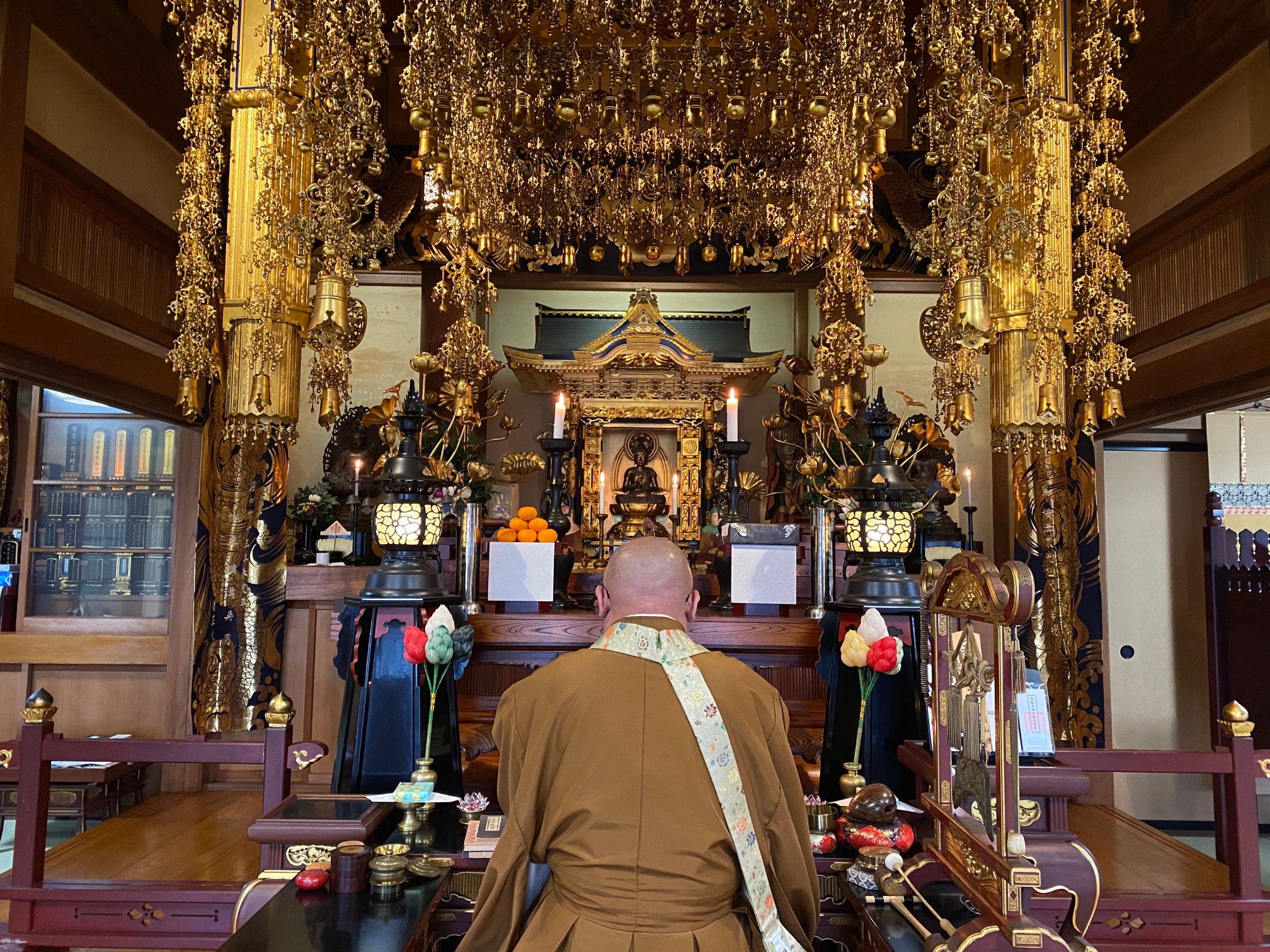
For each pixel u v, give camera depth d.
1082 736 4.68
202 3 2.91
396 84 5.55
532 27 3.83
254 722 4.77
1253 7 3.63
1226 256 3.87
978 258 2.73
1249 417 5.50
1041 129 2.73
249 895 2.06
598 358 6.30
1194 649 5.40
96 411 5.17
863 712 2.48
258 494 4.89
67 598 5.07
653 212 5.25
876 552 2.79
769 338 6.88
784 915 1.61
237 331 2.62
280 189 2.65
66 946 2.80
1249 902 2.65
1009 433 2.79
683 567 1.76
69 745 2.86
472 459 4.53
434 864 2.08
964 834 1.88
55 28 3.50
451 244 4.61
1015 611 1.62
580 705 1.57
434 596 2.75
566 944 1.46
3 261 3.14
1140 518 5.50
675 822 1.48
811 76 3.98
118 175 4.04
